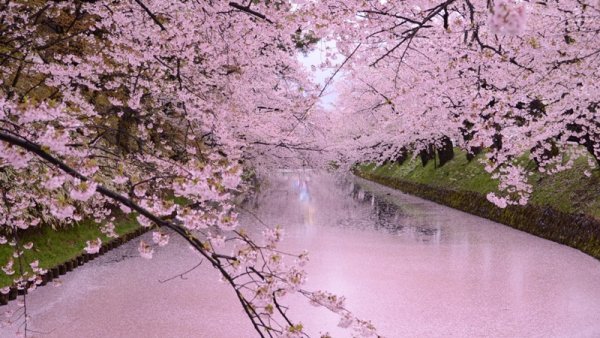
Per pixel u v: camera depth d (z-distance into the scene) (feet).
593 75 31.12
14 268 31.91
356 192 110.32
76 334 24.94
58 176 10.15
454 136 66.59
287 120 59.41
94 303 29.91
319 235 53.31
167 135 46.50
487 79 34.06
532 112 38.37
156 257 42.39
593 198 46.42
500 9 6.28
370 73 68.28
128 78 37.68
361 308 29.19
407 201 89.66
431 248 46.34
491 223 61.31
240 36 30.78
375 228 58.18
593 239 42.65
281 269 13.07
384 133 78.33
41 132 11.04
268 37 33.40
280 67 56.44
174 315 27.91
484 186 71.51
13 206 27.94
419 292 32.42
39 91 32.48
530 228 53.78
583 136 41.91
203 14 28.76
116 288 33.09
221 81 40.27
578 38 30.71
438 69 33.50
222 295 31.71
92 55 30.53
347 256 42.96
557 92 33.27
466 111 32.53
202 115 36.70
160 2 30.25
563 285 33.73
